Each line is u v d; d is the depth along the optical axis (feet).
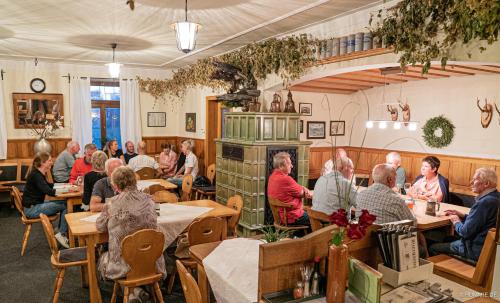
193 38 10.79
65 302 10.16
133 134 27.61
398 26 10.32
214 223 9.55
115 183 8.97
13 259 13.28
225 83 20.56
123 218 8.60
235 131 16.15
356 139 22.61
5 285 11.17
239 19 13.58
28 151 24.26
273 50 15.11
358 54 11.91
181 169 22.48
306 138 21.11
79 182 15.44
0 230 16.75
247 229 15.08
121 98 27.04
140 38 17.03
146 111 28.32
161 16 13.24
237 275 6.57
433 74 16.48
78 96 25.66
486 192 9.97
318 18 13.30
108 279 9.20
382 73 15.07
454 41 8.81
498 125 15.65
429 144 18.42
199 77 23.12
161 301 9.37
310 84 19.03
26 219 13.76
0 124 23.07
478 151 16.44
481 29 7.91
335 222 5.31
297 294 5.57
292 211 13.00
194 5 11.90
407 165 19.44
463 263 9.77
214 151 24.82
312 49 14.11
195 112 26.17
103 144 26.84
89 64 25.71
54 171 18.43
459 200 15.47
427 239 13.16
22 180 21.66
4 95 23.38
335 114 22.15
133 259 8.45
